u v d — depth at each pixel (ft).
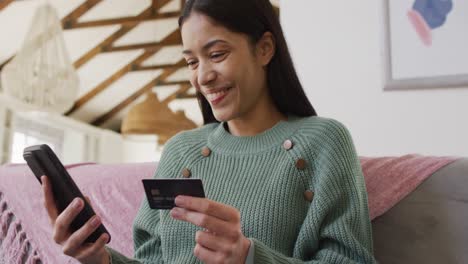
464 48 5.38
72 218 2.34
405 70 5.63
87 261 2.49
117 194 3.97
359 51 5.90
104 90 22.03
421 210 2.99
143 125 12.73
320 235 2.61
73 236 2.35
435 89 5.50
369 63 5.84
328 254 2.50
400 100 5.65
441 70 5.46
